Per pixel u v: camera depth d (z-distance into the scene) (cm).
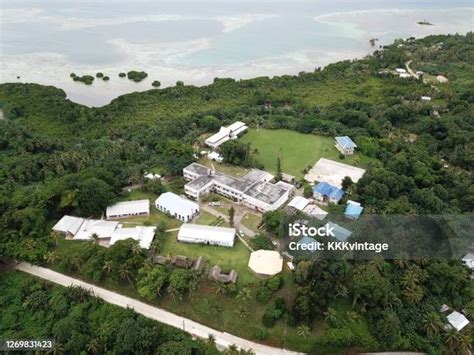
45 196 12119
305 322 8944
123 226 11756
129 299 9906
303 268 9275
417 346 8956
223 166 15150
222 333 9175
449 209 12512
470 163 15825
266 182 13275
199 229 11188
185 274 9556
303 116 19912
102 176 12925
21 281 10506
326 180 13875
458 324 9369
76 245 11062
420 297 9369
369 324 9100
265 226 11488
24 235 11044
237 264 10306
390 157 15388
